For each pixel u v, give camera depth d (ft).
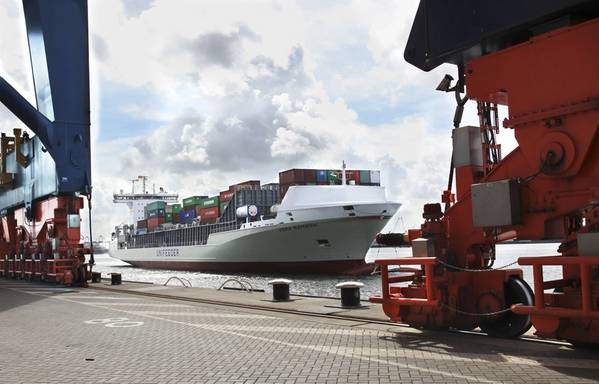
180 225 211.20
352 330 33.83
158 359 25.99
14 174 99.86
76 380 22.07
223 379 21.97
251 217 156.15
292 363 24.63
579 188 24.72
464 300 30.40
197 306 49.57
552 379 20.57
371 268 133.80
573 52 24.45
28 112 75.00
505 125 27.35
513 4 26.66
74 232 80.74
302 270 137.59
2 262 112.16
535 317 24.76
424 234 31.81
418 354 25.93
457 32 29.63
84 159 77.46
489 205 27.30
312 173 144.66
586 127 23.99
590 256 22.76
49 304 52.80
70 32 76.28
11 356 27.07
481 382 20.52
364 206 124.67
